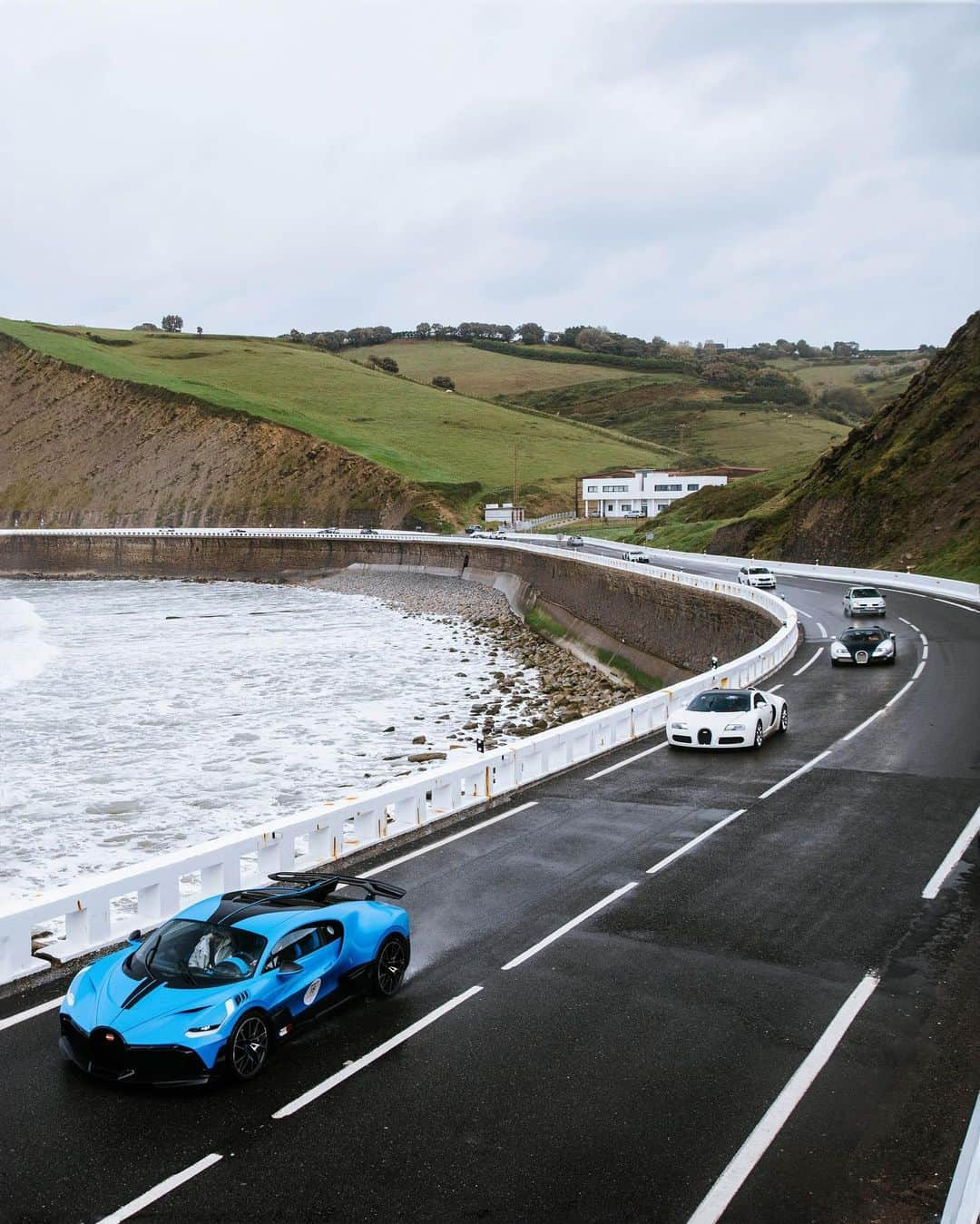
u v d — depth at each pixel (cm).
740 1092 922
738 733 2347
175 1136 863
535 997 1127
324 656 6178
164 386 18888
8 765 3491
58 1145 851
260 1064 965
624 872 1537
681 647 5212
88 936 1294
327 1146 845
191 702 4659
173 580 13812
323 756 3594
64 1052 974
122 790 3158
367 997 1133
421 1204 767
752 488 11919
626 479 14938
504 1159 825
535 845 1692
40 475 18262
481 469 17688
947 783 1956
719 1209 757
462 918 1373
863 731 2480
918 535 7250
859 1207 757
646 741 2508
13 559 15612
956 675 3194
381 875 1565
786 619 3953
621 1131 863
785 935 1275
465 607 9000
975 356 8125
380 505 15600
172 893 1395
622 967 1200
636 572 5931
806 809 1827
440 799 1902
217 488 16688
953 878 1445
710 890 1443
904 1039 1007
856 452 8631
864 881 1452
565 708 4378
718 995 1118
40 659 6003
